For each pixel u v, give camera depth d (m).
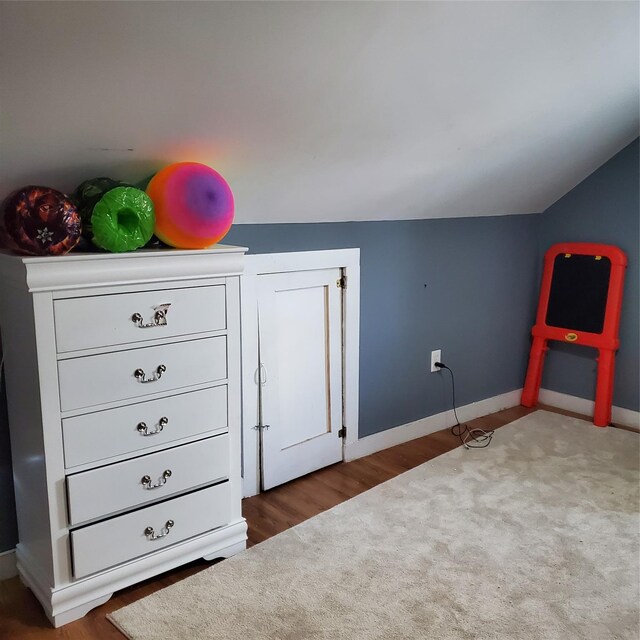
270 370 2.51
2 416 1.93
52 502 1.70
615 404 3.40
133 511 1.84
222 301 1.93
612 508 2.39
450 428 3.31
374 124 2.05
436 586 1.91
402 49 1.72
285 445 2.63
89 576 1.79
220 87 1.63
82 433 1.72
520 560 2.05
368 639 1.68
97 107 1.55
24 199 1.56
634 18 1.97
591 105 2.52
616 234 3.30
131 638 1.69
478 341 3.42
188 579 1.94
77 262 1.62
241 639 1.68
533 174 3.02
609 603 1.84
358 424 2.89
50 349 1.63
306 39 1.56
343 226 2.68
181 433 1.92
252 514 2.37
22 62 1.34
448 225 3.12
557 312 3.45
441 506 2.40
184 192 1.75
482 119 2.28
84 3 1.25
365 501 2.45
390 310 2.94
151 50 1.43
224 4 1.37
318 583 1.92
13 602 1.87
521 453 2.92
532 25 1.82
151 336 1.80
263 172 2.09
